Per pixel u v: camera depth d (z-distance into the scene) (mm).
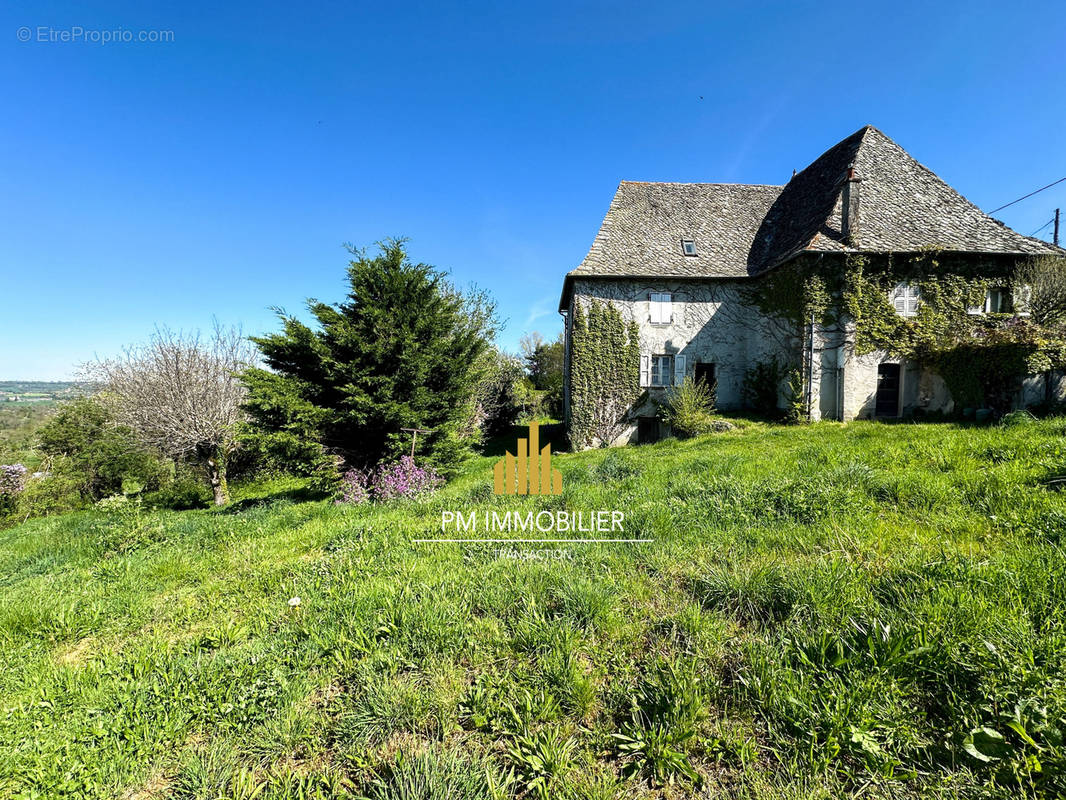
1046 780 1491
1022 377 10461
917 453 5625
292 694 2332
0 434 18484
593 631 2676
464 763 1835
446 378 9562
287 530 5867
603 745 1923
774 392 14047
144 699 2371
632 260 15648
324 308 8633
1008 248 12227
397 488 7621
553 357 32969
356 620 2939
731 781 1724
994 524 3385
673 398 14297
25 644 3289
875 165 13773
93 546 6105
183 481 14891
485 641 2658
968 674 1884
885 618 2279
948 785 1568
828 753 1695
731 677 2189
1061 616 2129
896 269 12273
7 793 1855
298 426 8109
